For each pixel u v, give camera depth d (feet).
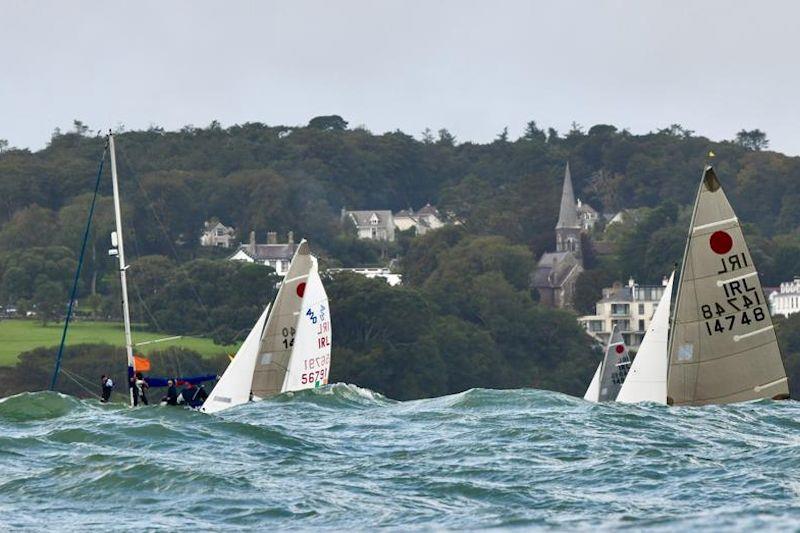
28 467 476.54
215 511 413.80
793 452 480.64
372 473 466.29
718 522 377.50
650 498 419.74
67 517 408.46
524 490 434.30
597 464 474.90
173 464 466.70
